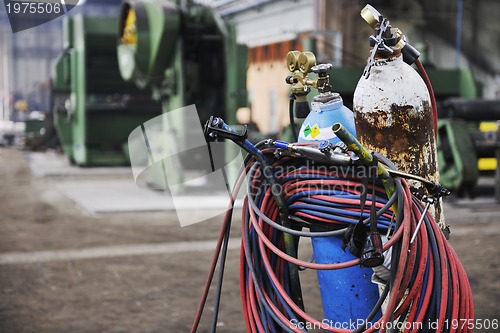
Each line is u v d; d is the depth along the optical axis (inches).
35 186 508.1
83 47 595.8
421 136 86.3
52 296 204.8
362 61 514.9
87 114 609.9
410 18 722.2
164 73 438.3
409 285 81.4
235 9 557.6
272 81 480.7
